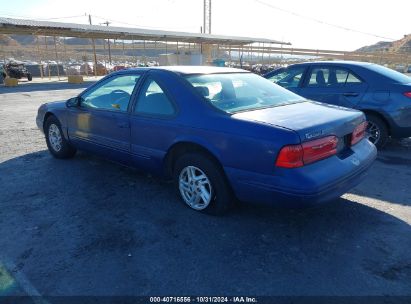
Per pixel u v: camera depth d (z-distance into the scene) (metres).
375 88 5.86
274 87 4.25
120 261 2.88
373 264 2.83
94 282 2.64
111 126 4.37
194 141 3.43
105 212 3.74
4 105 13.26
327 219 3.56
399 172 4.95
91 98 4.75
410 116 5.62
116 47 60.53
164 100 3.79
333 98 6.25
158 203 3.95
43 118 5.66
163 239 3.21
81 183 4.55
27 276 2.71
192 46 52.59
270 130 2.98
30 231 3.36
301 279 2.66
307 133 2.92
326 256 2.94
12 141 6.90
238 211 3.71
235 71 4.33
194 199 3.70
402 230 3.34
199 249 3.05
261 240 3.18
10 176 4.83
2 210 3.79
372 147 3.78
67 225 3.47
